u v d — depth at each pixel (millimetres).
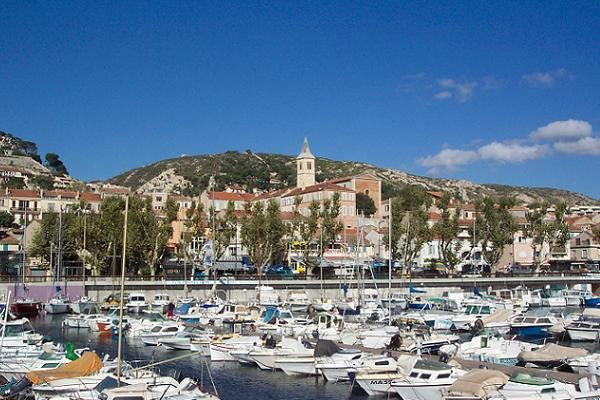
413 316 71500
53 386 34250
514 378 35750
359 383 41219
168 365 51156
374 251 136125
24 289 92938
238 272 126375
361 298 88500
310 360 47375
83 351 44656
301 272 125500
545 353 44750
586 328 62625
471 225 147250
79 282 95750
